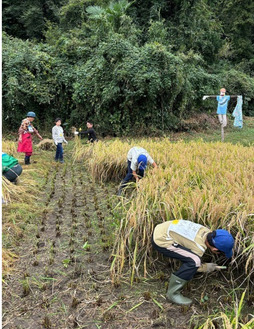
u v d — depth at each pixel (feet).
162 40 57.16
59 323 9.83
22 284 11.62
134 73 43.88
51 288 11.46
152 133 47.01
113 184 23.53
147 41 58.80
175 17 63.46
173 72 44.42
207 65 67.82
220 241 10.20
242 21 85.71
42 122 52.19
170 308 10.48
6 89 47.73
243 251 10.86
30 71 50.55
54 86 51.03
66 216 17.81
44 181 24.22
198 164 18.65
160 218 13.09
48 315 10.16
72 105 52.13
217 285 11.66
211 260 12.59
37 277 12.07
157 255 13.28
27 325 9.71
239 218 11.66
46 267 12.64
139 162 18.74
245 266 10.91
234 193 13.42
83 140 46.55
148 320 9.95
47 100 49.14
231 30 87.81
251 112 71.67
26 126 28.55
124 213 13.56
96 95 47.06
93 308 10.50
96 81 46.57
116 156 24.29
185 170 16.89
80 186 23.54
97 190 22.53
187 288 11.44
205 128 53.52
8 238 14.70
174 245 10.72
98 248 14.32
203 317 10.08
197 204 12.45
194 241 10.61
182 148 25.23
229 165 18.67
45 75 51.03
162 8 63.05
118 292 11.35
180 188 14.43
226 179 15.53
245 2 86.17
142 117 46.98
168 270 12.80
